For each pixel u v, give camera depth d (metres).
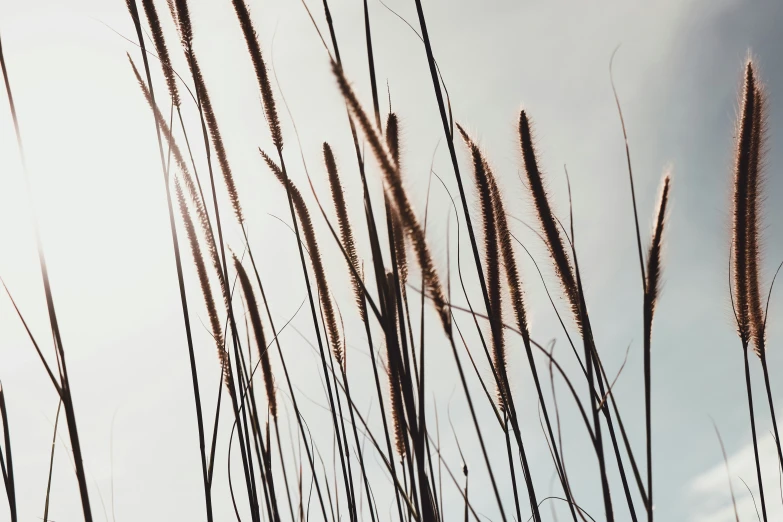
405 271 0.76
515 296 0.77
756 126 0.80
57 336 0.73
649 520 0.68
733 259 0.81
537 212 0.75
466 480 0.79
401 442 0.80
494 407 0.78
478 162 0.78
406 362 0.72
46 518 0.76
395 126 0.77
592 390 0.71
